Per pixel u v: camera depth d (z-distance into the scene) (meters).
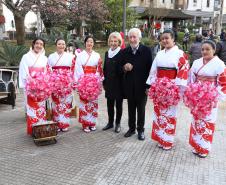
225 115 7.25
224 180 4.23
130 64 5.38
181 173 4.40
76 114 6.73
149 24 23.06
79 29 21.84
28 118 5.70
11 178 4.24
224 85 4.65
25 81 5.62
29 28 28.70
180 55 4.79
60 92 5.86
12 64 10.76
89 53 5.96
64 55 6.09
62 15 13.41
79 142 5.51
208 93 4.57
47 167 4.55
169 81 4.83
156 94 4.91
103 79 6.00
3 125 6.39
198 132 4.86
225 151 5.19
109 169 4.50
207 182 4.17
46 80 5.55
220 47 8.92
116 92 5.78
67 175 4.32
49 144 5.40
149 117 6.97
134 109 5.66
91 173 4.38
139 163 4.69
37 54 5.87
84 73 5.92
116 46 5.71
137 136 5.77
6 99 7.56
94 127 6.11
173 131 5.12
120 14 21.09
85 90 5.74
